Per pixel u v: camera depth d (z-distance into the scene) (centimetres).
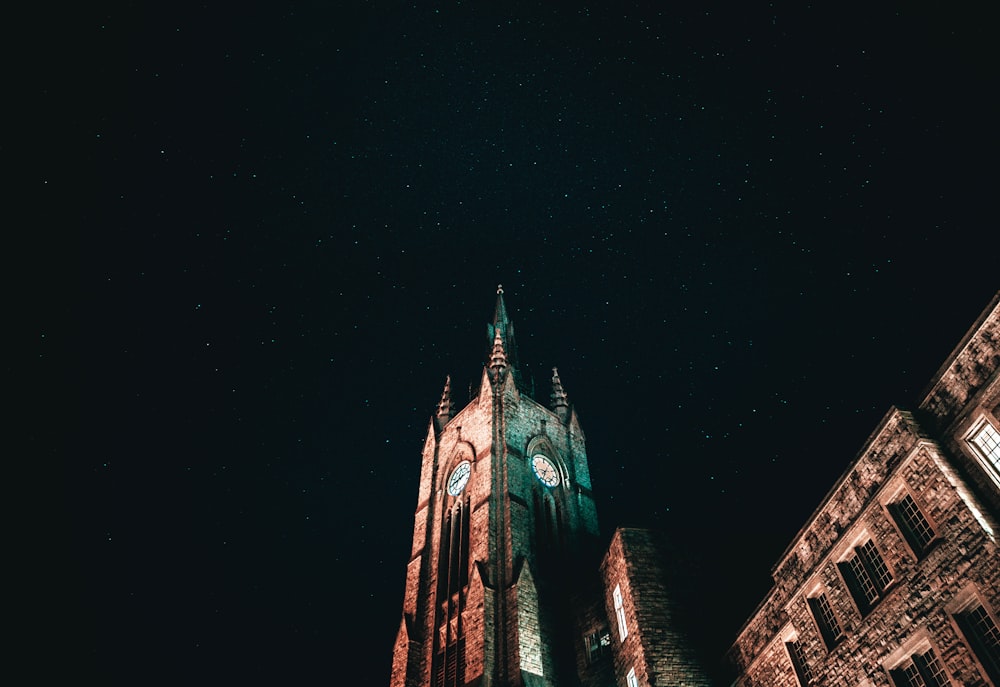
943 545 1872
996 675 1703
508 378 6788
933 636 1883
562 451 6738
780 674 2623
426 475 6644
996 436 1795
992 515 1762
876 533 2142
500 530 5450
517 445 6191
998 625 1694
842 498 2316
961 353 1894
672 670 3153
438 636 5112
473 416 6656
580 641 4562
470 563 5316
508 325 8331
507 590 4928
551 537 5831
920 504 1970
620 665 3669
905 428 2017
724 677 3081
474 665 4509
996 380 1781
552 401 7481
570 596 4872
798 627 2509
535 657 4497
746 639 2927
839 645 2277
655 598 3497
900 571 2030
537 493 6050
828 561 2356
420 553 5847
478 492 5794
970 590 1775
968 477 1853
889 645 2042
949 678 1823
